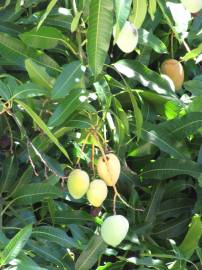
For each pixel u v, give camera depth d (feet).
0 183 7.97
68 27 8.04
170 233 9.00
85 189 7.20
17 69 8.12
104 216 8.39
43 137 7.55
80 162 8.23
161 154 8.86
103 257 8.80
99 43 6.14
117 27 5.82
